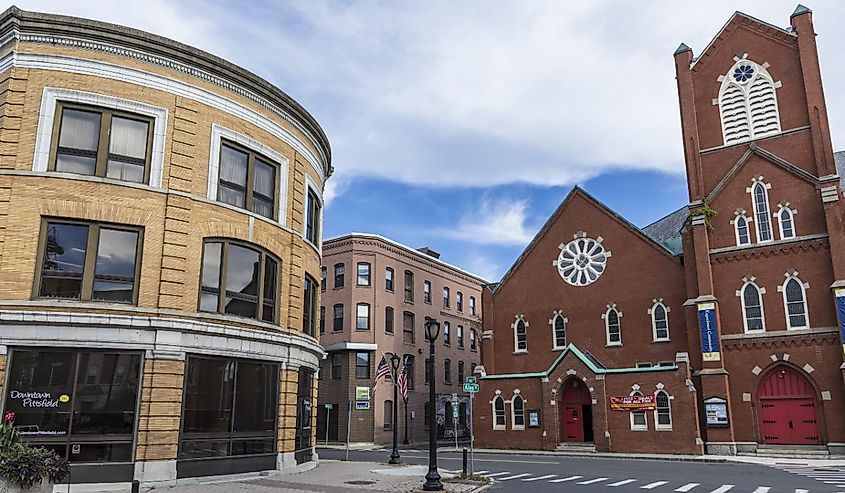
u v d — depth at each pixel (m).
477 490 18.97
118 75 19.97
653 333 41.94
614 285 44.09
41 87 19.06
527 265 48.16
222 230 21.33
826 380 34.72
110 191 19.25
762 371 36.38
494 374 47.38
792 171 37.91
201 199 20.84
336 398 51.28
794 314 36.41
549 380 41.12
